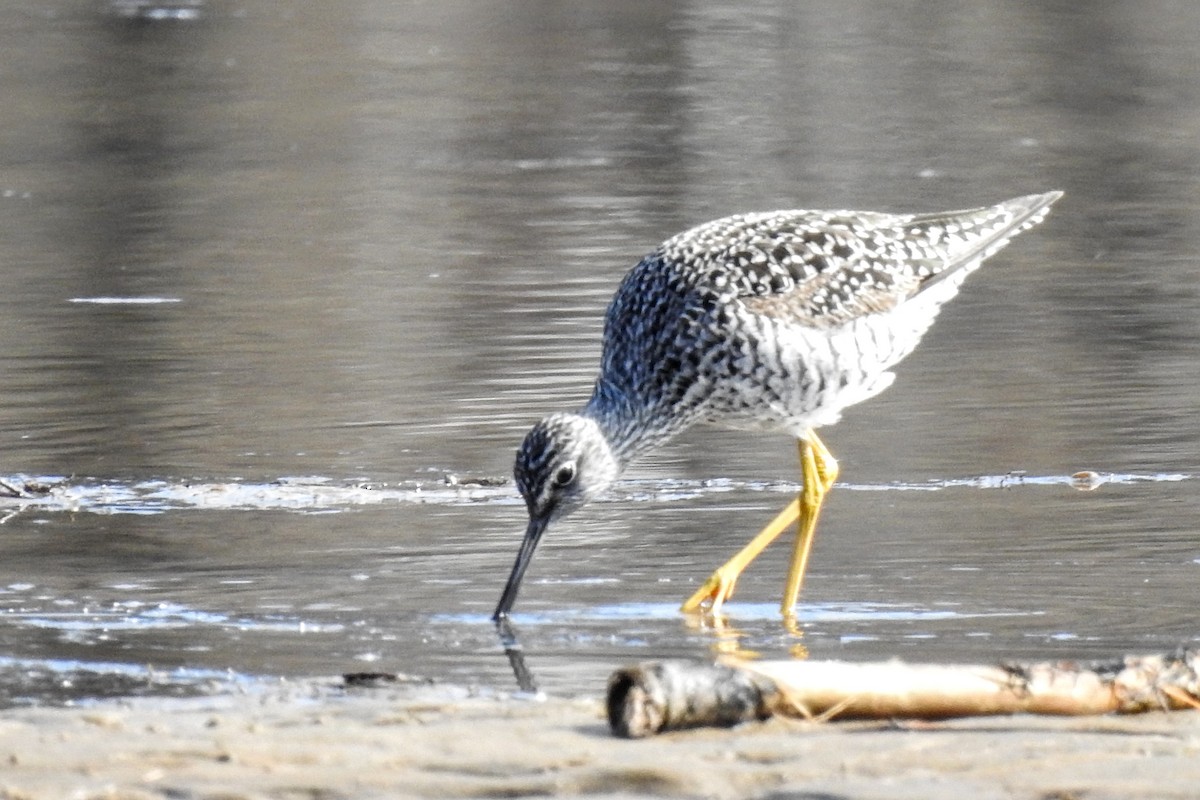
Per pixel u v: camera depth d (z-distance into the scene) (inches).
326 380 613.3
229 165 1049.5
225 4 1638.8
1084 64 1343.5
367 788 251.8
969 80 1290.6
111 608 399.5
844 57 1379.2
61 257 820.0
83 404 585.6
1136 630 376.5
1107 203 919.7
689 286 448.8
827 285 453.1
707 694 272.7
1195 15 1528.1
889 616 393.4
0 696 332.2
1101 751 260.1
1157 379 604.1
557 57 1397.6
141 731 280.5
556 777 253.6
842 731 272.1
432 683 332.2
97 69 1347.2
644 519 478.9
